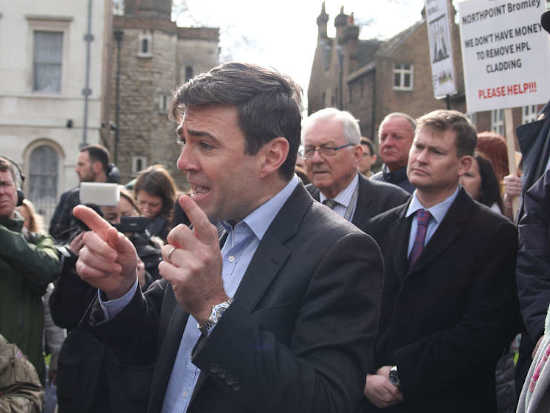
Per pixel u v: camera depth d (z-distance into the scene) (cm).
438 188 303
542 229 260
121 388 186
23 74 2000
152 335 184
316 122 379
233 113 156
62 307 206
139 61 2912
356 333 153
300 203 173
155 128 2919
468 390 281
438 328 283
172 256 142
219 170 157
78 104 2016
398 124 498
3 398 246
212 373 141
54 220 646
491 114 2175
